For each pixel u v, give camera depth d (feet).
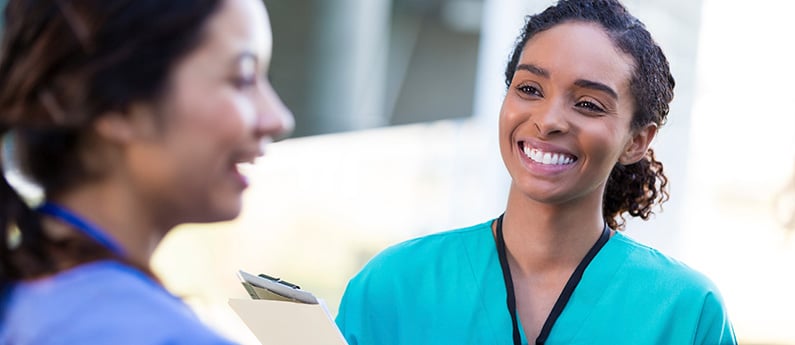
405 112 20.52
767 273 18.25
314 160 21.11
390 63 19.81
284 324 4.12
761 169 17.46
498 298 5.17
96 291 2.42
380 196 21.29
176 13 2.46
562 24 4.86
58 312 2.39
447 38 20.17
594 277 5.10
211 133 2.56
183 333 2.41
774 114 16.70
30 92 2.44
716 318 5.08
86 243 2.51
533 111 4.80
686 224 16.15
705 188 18.08
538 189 4.83
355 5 18.33
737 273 18.30
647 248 5.27
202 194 2.65
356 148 21.44
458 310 5.21
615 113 4.79
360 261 19.67
